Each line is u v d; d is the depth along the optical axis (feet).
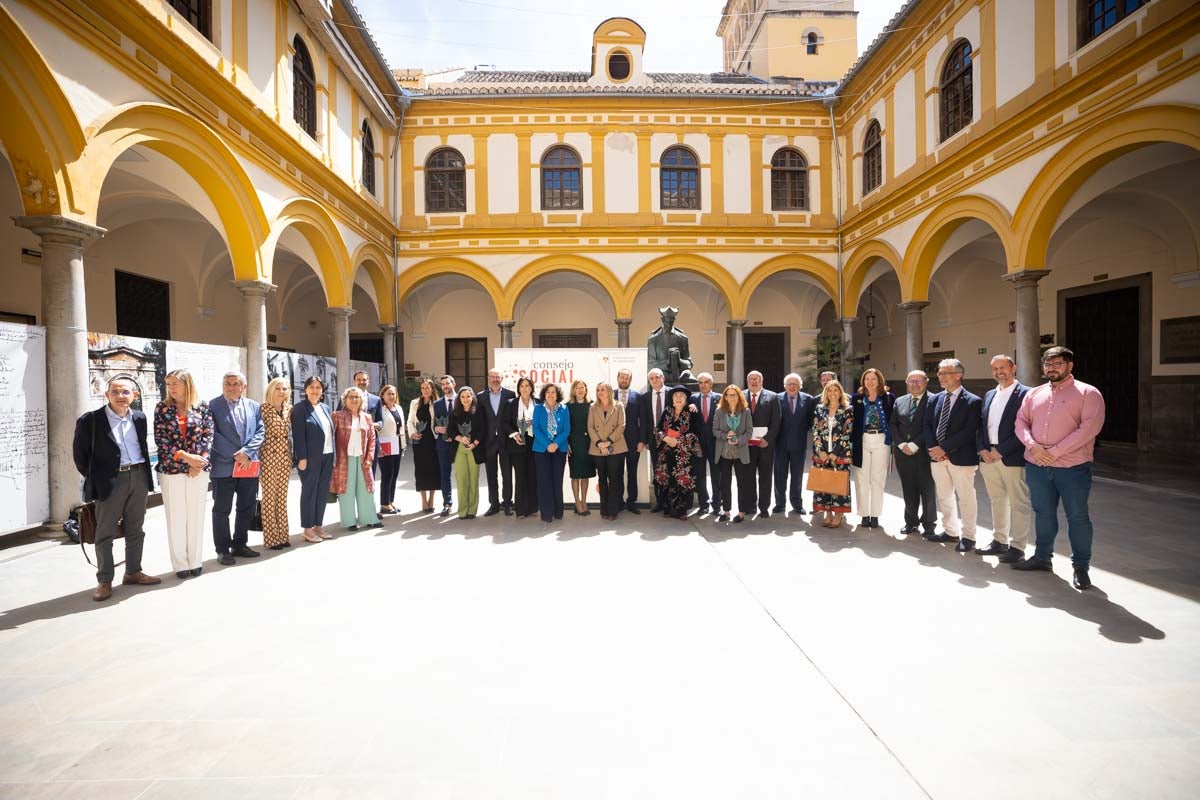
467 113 53.47
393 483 25.75
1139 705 9.89
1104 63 26.35
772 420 23.62
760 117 54.65
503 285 53.83
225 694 10.62
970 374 53.67
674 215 54.13
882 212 46.91
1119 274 40.04
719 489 24.06
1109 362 41.52
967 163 36.14
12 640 12.92
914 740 9.02
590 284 63.67
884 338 67.77
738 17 90.22
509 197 53.88
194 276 47.16
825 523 22.31
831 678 10.86
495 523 23.50
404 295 53.72
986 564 17.49
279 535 20.08
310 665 11.62
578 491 24.82
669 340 29.66
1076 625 13.04
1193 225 34.78
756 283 54.39
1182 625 12.98
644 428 24.73
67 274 20.45
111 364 24.02
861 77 50.14
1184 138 23.50
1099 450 39.83
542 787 8.09
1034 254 31.65
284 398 20.45
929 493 20.34
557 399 23.85
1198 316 35.45
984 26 34.55
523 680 10.93
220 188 28.35
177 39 23.95
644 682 10.80
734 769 8.41
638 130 53.98
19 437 20.02
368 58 45.47
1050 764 8.45
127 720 9.87
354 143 44.37
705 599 14.80
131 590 16.05
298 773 8.46
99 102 20.92
